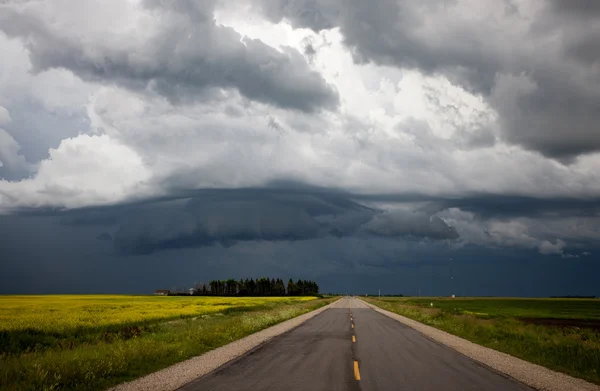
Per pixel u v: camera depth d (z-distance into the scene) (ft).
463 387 32.53
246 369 39.60
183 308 153.79
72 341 64.64
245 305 185.16
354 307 204.64
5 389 29.91
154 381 34.27
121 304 189.16
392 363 43.37
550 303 335.67
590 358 46.50
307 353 50.39
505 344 61.77
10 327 78.95
